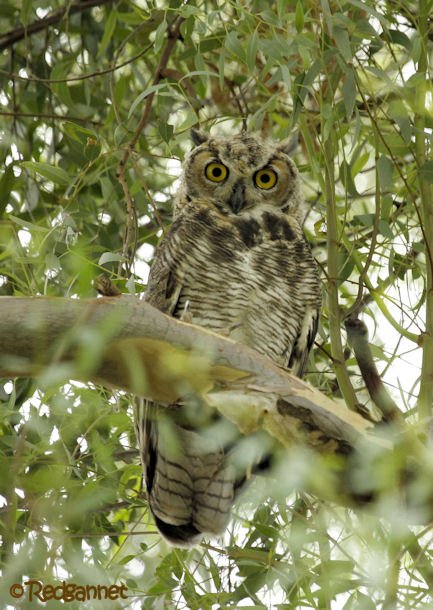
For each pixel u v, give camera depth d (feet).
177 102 37.32
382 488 19.08
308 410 19.89
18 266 26.50
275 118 33.94
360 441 19.67
